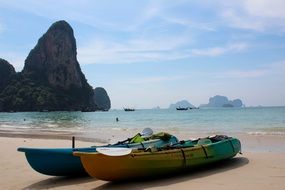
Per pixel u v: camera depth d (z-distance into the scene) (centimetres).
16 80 17300
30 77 17462
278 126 3209
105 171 855
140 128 3547
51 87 17150
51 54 17525
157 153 949
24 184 940
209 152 1111
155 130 3045
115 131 3098
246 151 1519
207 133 2581
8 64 18025
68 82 17250
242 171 1066
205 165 1127
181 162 1002
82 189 876
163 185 897
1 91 17200
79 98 17450
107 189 870
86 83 18562
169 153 980
